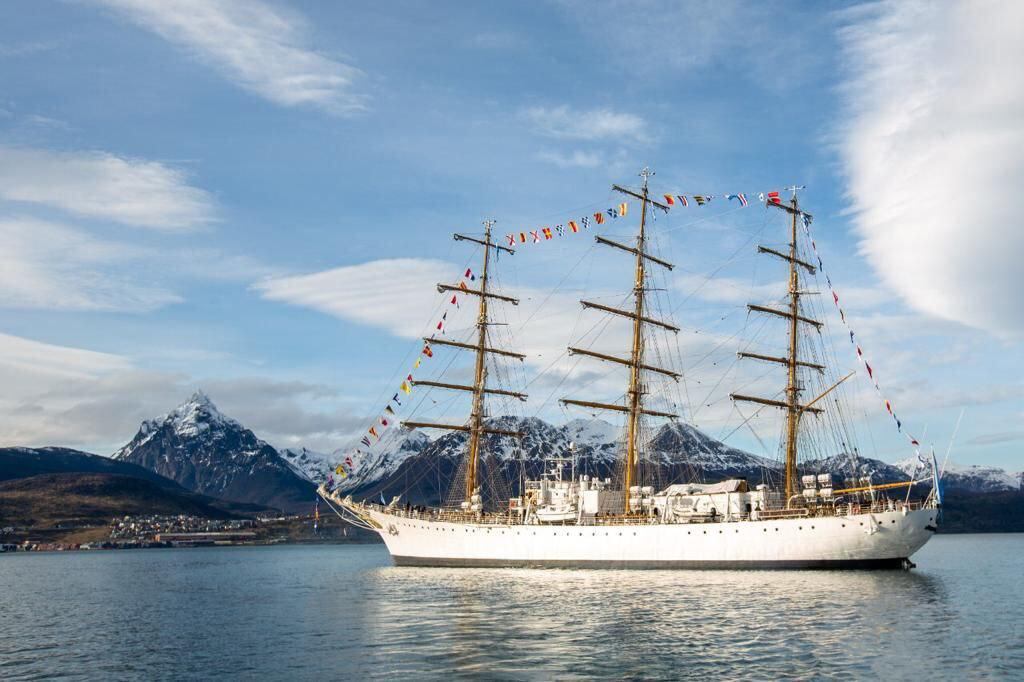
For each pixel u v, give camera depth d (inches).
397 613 2292.1
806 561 2982.3
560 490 3700.8
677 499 3358.8
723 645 1689.2
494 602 2420.0
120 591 3590.1
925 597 2343.8
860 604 2209.6
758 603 2239.2
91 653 1871.3
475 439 4244.6
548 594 2568.9
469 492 4195.4
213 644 1931.6
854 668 1481.3
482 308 4298.7
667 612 2117.4
